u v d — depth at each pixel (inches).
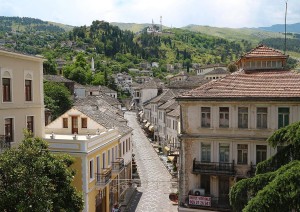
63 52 7829.7
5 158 603.2
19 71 1060.5
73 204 697.0
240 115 1080.2
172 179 1753.2
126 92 6318.9
